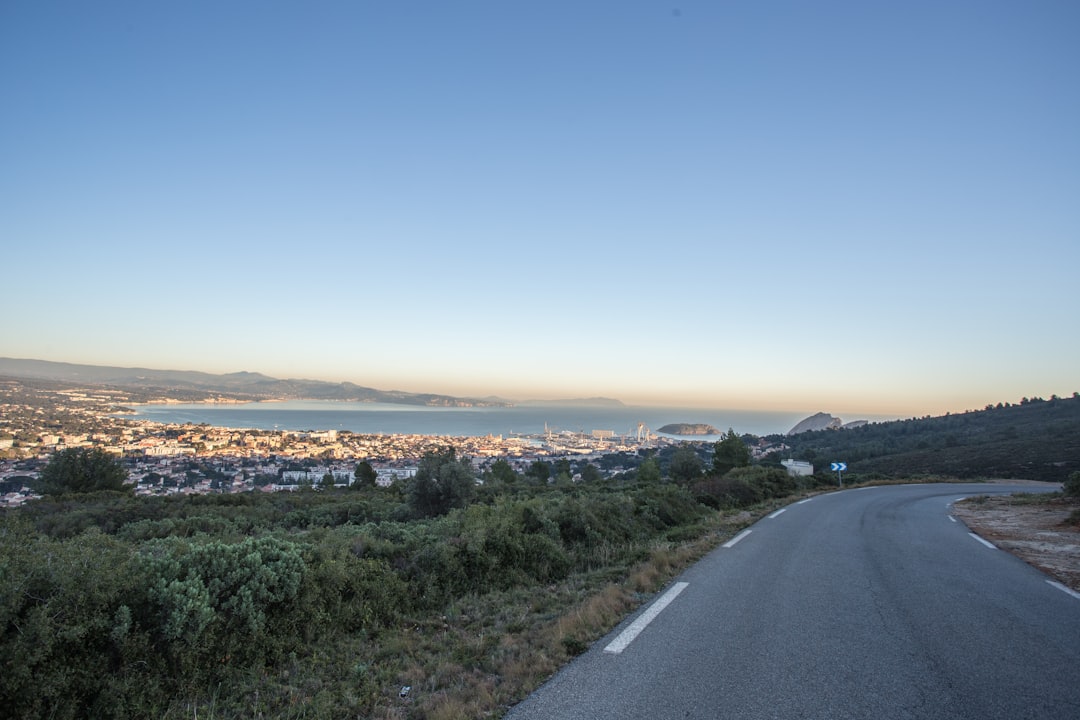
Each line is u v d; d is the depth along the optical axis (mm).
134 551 4766
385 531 8445
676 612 5676
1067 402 91062
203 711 3734
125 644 3768
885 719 3338
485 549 7785
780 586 6867
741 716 3365
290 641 4848
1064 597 6371
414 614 6070
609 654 4469
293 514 19031
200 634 4199
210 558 4867
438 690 3977
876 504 19266
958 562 8531
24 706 3201
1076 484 18234
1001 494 24844
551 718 3359
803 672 4078
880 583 7059
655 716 3367
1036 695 3697
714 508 16797
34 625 3275
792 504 19203
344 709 3736
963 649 4594
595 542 9711
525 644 4801
